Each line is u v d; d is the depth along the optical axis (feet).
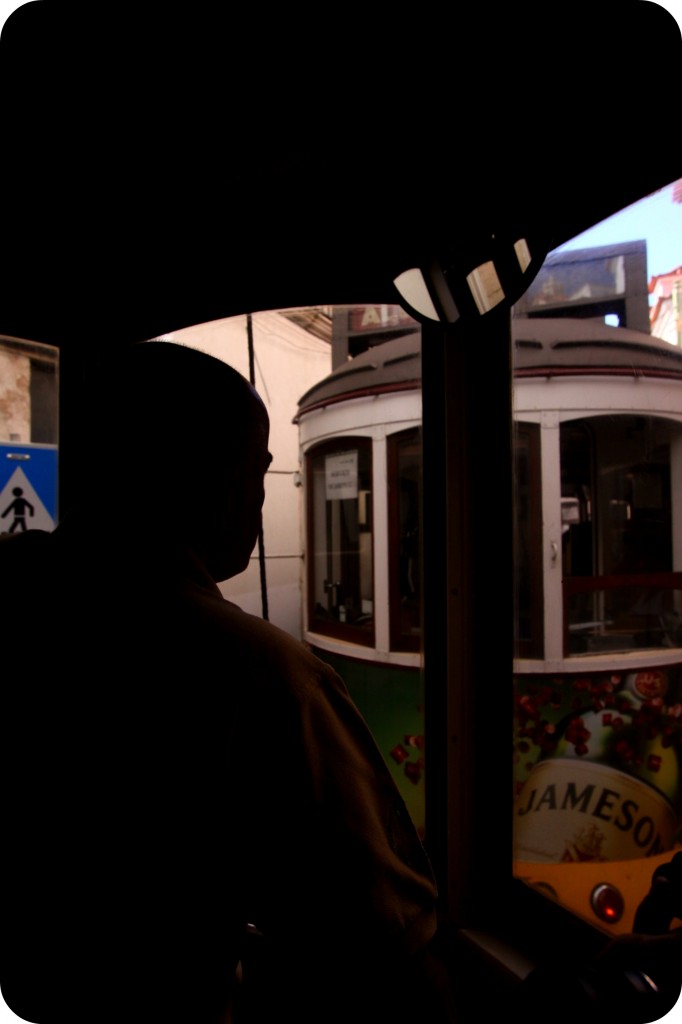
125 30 3.26
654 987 2.38
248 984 3.12
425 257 5.03
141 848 1.71
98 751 1.75
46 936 1.79
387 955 1.73
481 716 5.30
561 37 3.34
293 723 1.76
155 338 5.86
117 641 1.81
